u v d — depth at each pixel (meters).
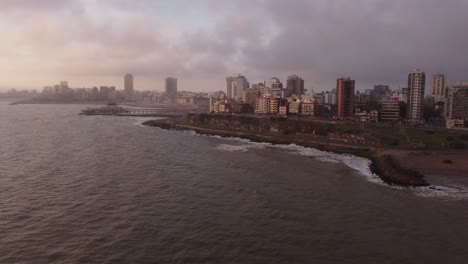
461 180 81.19
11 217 52.88
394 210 59.75
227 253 43.09
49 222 51.28
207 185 73.38
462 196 68.50
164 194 66.06
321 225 52.50
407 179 79.00
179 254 42.56
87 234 47.50
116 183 72.88
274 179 80.12
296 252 43.75
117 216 54.16
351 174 87.31
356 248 45.09
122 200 61.84
